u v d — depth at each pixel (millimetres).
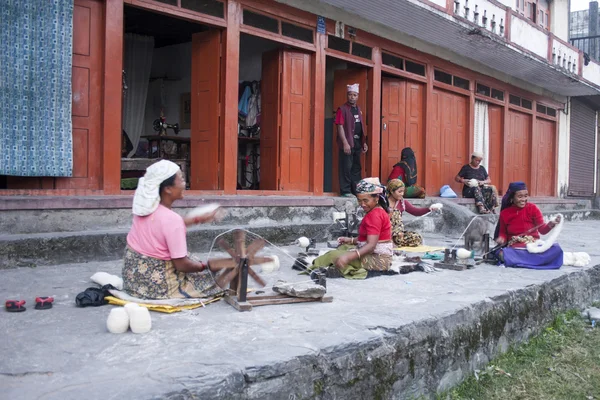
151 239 3719
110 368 2484
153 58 12141
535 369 4176
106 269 5176
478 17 11484
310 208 8609
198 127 8375
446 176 13023
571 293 5734
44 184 6203
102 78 6562
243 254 3809
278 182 9195
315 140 9508
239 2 8133
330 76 11336
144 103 11219
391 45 11023
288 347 2838
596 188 21453
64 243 5438
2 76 5727
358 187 5293
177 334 3066
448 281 5062
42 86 5988
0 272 4902
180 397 2232
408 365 3354
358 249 5168
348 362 2957
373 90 10648
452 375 3746
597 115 21234
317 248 7047
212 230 6734
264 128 9547
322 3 9430
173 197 3816
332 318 3500
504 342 4441
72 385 2268
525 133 16391
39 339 2938
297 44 9117
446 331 3688
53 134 6074
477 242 6504
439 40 11695
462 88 13328
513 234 6359
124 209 6293
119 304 3717
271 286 4445
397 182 7066
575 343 4844
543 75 15039
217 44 8102
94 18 6520
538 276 5504
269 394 2572
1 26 5719
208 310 3691
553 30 16797
